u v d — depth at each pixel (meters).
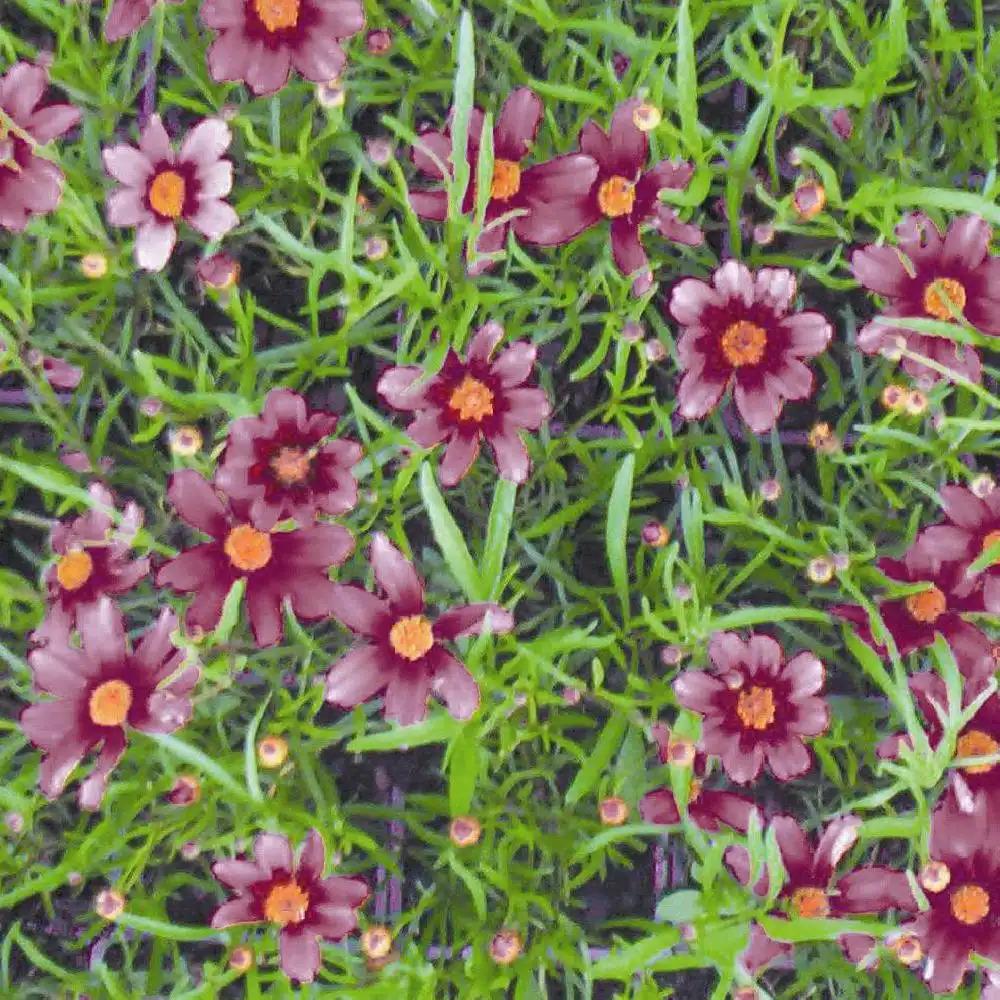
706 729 0.61
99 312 0.64
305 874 0.60
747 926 0.59
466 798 0.60
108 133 0.64
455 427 0.61
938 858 0.61
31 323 0.62
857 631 0.62
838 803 0.64
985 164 0.64
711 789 0.64
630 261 0.62
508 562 0.64
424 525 0.65
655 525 0.62
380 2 0.65
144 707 0.60
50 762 0.59
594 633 0.64
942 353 0.62
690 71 0.60
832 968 0.62
